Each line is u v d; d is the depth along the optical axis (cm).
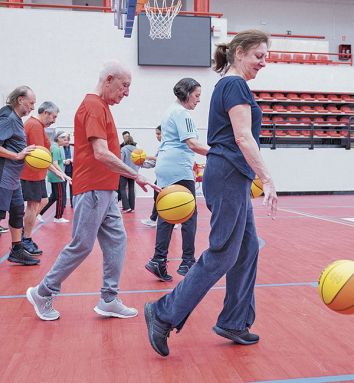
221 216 262
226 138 268
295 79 1770
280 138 1797
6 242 695
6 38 1534
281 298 399
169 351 285
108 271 347
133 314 353
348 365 264
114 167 314
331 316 351
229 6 2169
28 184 575
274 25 2203
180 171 446
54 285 341
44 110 554
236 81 261
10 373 255
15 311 367
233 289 289
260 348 290
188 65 1605
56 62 1559
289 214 1065
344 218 984
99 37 1577
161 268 457
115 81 324
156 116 1616
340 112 1816
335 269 230
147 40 1583
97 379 248
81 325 334
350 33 2261
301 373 254
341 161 1736
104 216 335
